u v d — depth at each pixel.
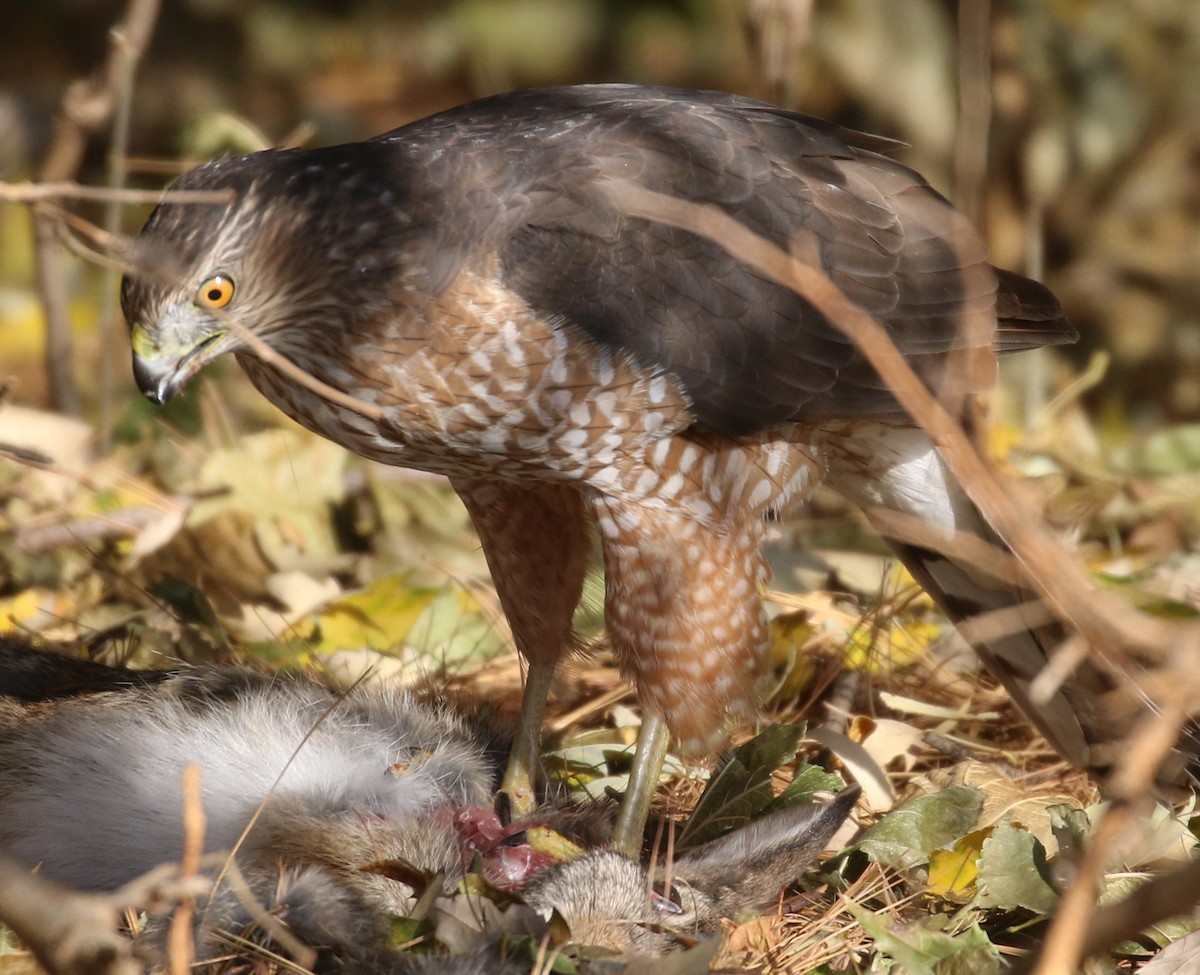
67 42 20.22
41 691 8.01
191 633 9.27
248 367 8.02
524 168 7.77
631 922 6.65
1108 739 8.27
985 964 6.36
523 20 19.83
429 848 7.16
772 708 9.33
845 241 8.15
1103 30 16.92
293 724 7.59
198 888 4.98
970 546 8.24
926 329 8.27
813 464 8.49
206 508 10.57
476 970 6.15
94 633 9.34
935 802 7.55
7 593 10.42
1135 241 16.64
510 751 8.40
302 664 9.20
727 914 6.89
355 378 7.62
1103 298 16.47
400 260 7.50
